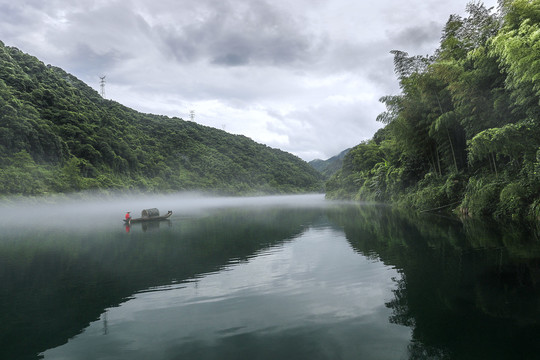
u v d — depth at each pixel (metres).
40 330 4.53
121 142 102.81
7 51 105.75
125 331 4.43
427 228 14.02
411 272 6.89
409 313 4.70
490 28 17.64
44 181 60.84
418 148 28.47
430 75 22.14
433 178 26.25
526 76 11.80
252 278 7.00
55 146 73.31
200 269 8.02
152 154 128.00
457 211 20.00
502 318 4.37
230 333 4.26
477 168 21.44
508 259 7.52
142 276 7.46
